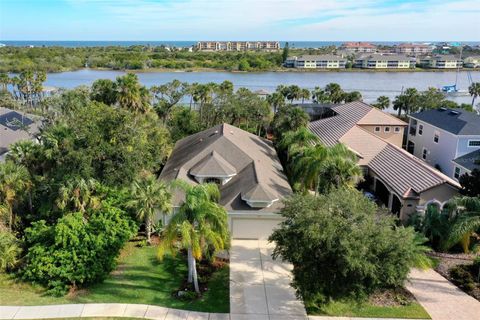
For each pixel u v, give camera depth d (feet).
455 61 631.97
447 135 140.97
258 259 86.58
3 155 133.49
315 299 67.21
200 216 68.54
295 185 109.60
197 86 202.90
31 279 76.74
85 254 77.56
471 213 83.25
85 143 98.37
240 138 132.98
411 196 102.83
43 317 65.67
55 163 104.12
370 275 57.82
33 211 106.93
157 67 553.64
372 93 375.04
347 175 98.48
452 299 73.00
